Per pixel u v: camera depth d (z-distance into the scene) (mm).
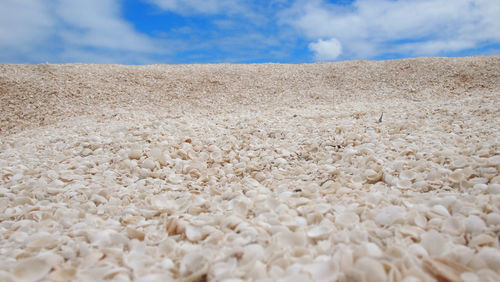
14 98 9055
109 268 1252
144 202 2090
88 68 12102
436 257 1194
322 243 1380
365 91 10695
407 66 12367
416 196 1863
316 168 2795
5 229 1779
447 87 10148
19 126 7586
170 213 1907
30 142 4301
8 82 9906
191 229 1604
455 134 3238
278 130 4254
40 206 2047
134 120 6266
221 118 6004
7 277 1198
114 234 1538
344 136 3670
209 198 2145
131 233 1608
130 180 2617
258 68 13562
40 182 2512
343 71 12742
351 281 1062
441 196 1832
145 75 12055
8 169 2867
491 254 1198
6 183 2609
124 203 2125
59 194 2262
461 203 1632
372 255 1209
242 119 5316
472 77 10656
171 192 2295
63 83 10344
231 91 11219
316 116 5652
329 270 1125
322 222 1569
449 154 2564
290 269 1151
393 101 9000
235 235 1479
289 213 1712
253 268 1171
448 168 2326
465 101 5797
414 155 2713
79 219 1846
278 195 2098
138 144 3416
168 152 3230
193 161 3082
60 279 1198
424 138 3225
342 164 2803
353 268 1087
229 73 12836
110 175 2693
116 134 4012
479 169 2154
